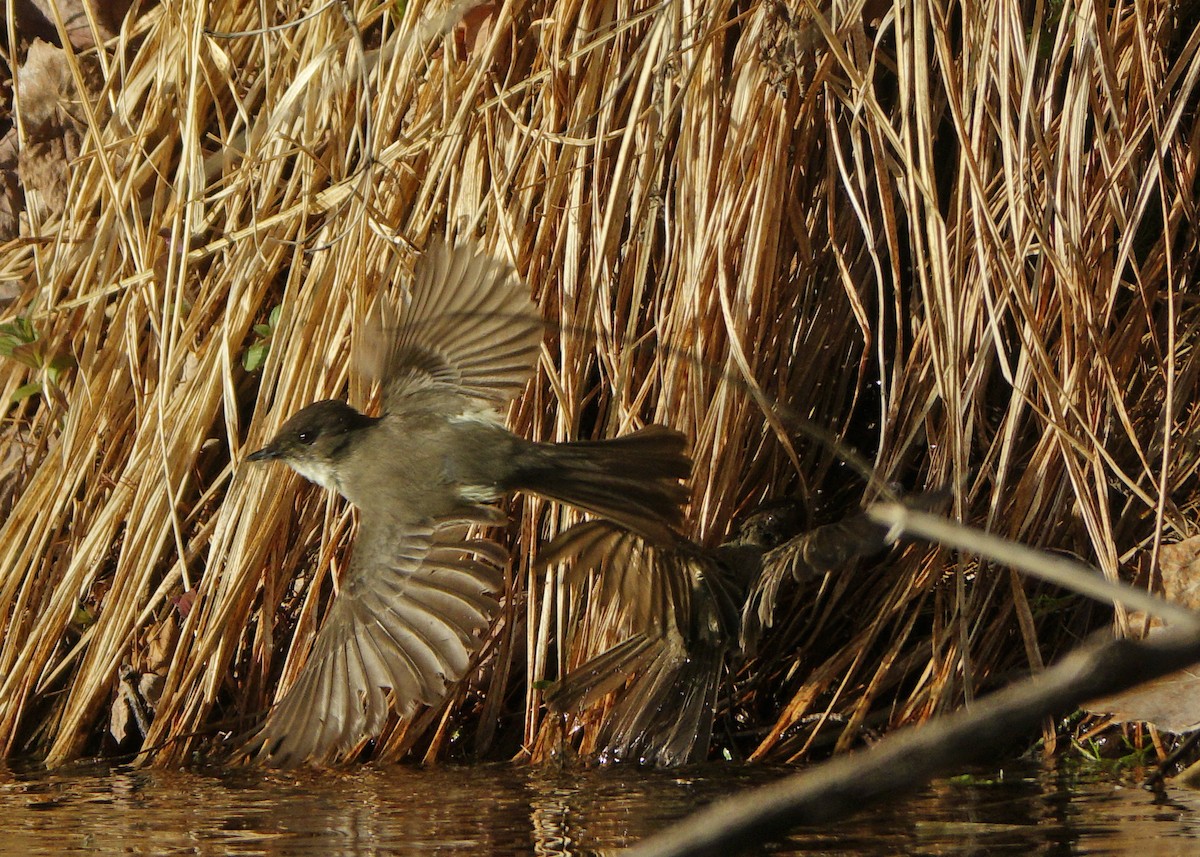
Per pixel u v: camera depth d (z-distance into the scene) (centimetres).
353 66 1114
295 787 904
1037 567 309
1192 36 1009
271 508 1027
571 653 996
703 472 986
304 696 688
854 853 689
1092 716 955
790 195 1032
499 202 1022
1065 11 991
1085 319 958
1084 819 759
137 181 1160
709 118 1002
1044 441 984
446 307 725
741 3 1054
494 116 1071
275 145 1130
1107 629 953
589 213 1034
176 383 1116
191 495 1115
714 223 995
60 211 1243
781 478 1046
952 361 945
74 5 1280
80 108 1255
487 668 1021
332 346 1047
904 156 956
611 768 945
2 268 1230
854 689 1000
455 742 1015
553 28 1056
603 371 1032
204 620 1030
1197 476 1050
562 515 995
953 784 865
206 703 1015
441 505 698
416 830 768
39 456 1141
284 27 1032
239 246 1102
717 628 938
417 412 730
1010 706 212
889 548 1025
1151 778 869
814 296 1068
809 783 211
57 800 880
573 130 1027
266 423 1045
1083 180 987
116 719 1044
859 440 1088
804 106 1026
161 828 786
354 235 1043
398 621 686
